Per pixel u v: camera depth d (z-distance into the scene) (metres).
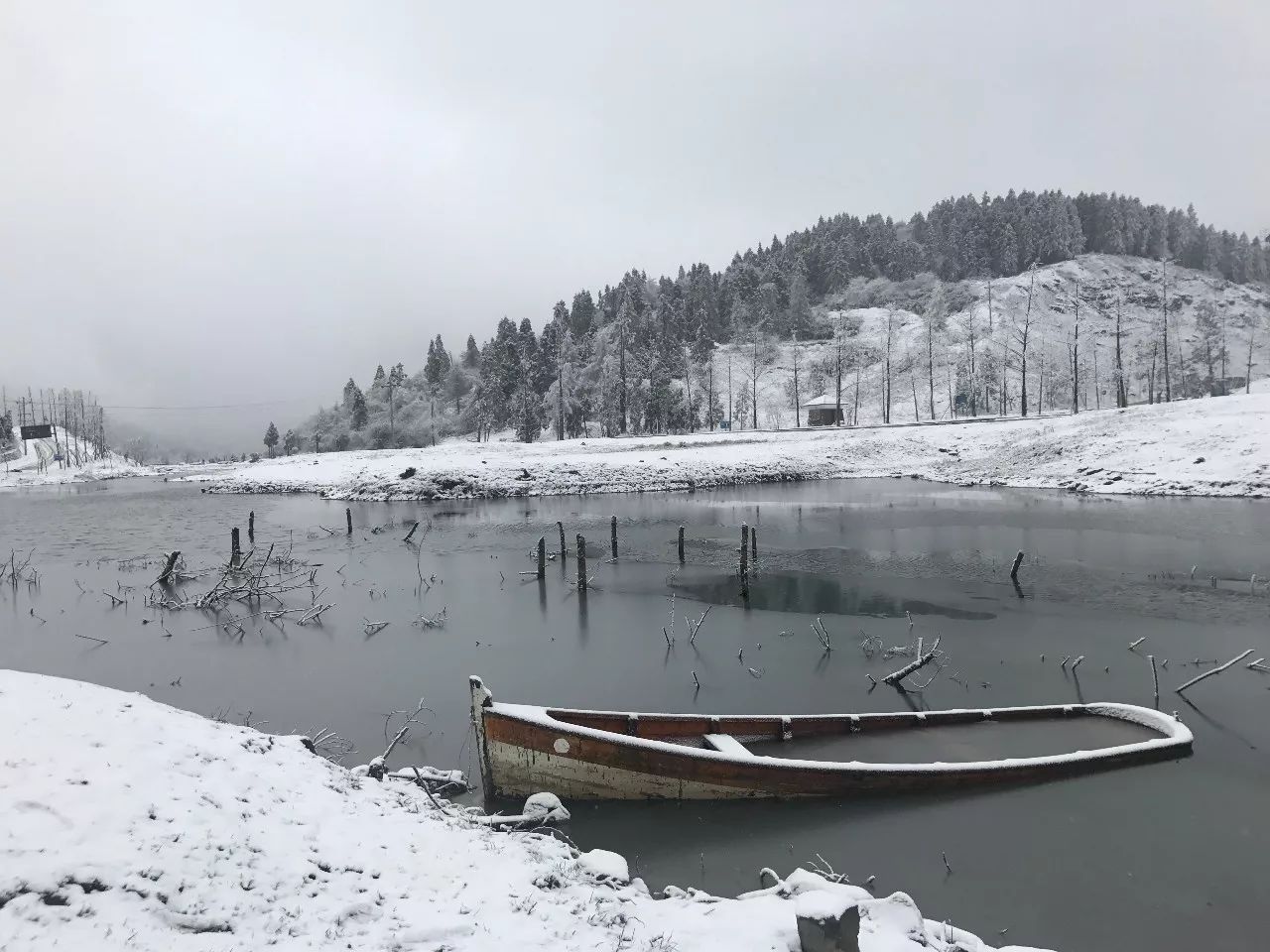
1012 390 103.25
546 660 17.16
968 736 12.36
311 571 27.97
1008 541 31.14
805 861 8.98
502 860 7.23
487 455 71.56
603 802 10.49
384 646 18.53
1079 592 22.89
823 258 172.25
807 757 11.56
